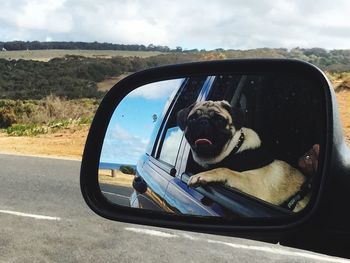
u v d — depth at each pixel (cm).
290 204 30
